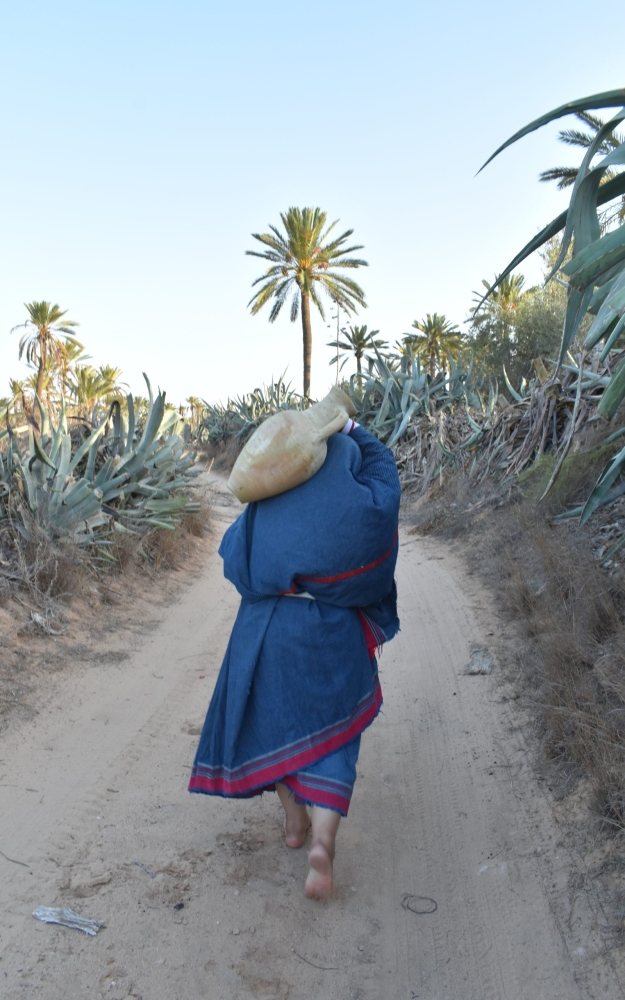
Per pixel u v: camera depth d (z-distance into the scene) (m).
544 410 8.96
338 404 2.84
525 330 24.80
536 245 3.50
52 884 2.80
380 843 3.13
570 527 6.14
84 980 2.35
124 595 6.54
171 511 8.12
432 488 11.73
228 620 6.29
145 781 3.59
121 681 4.82
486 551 7.31
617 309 2.87
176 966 2.44
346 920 2.69
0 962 2.39
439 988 2.39
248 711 2.70
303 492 2.71
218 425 26.64
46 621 5.32
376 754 3.87
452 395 15.08
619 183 3.23
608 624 4.20
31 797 3.39
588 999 2.23
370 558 2.70
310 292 33.34
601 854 2.74
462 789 3.43
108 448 8.09
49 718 4.18
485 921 2.63
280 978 2.42
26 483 6.29
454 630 5.45
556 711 3.52
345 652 2.70
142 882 2.84
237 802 3.44
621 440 6.75
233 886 2.83
